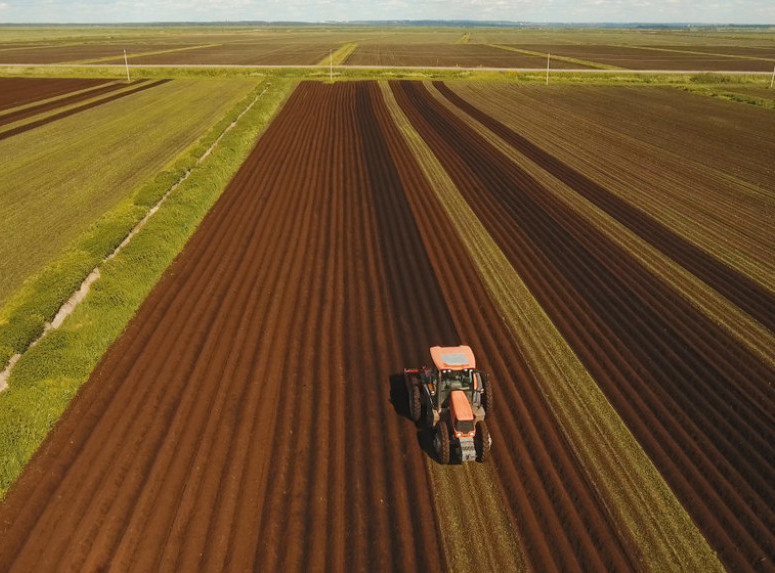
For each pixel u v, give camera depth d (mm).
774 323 14531
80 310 14258
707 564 8102
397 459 10031
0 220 21375
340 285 16375
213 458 9945
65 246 18906
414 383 10852
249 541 8375
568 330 14172
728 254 18641
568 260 18219
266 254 18516
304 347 13336
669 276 17094
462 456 9523
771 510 9000
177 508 8945
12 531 8531
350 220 21578
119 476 9594
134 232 19500
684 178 26969
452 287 16391
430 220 21641
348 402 11531
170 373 12375
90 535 8500
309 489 9344
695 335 13969
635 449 10281
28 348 12867
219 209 22781
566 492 9344
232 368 12500
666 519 8844
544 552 8242
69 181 26250
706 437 10586
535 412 11266
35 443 10336
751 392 11875
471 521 8805
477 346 13484
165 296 15836
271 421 10914
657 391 11891
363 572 7914
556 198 24281
